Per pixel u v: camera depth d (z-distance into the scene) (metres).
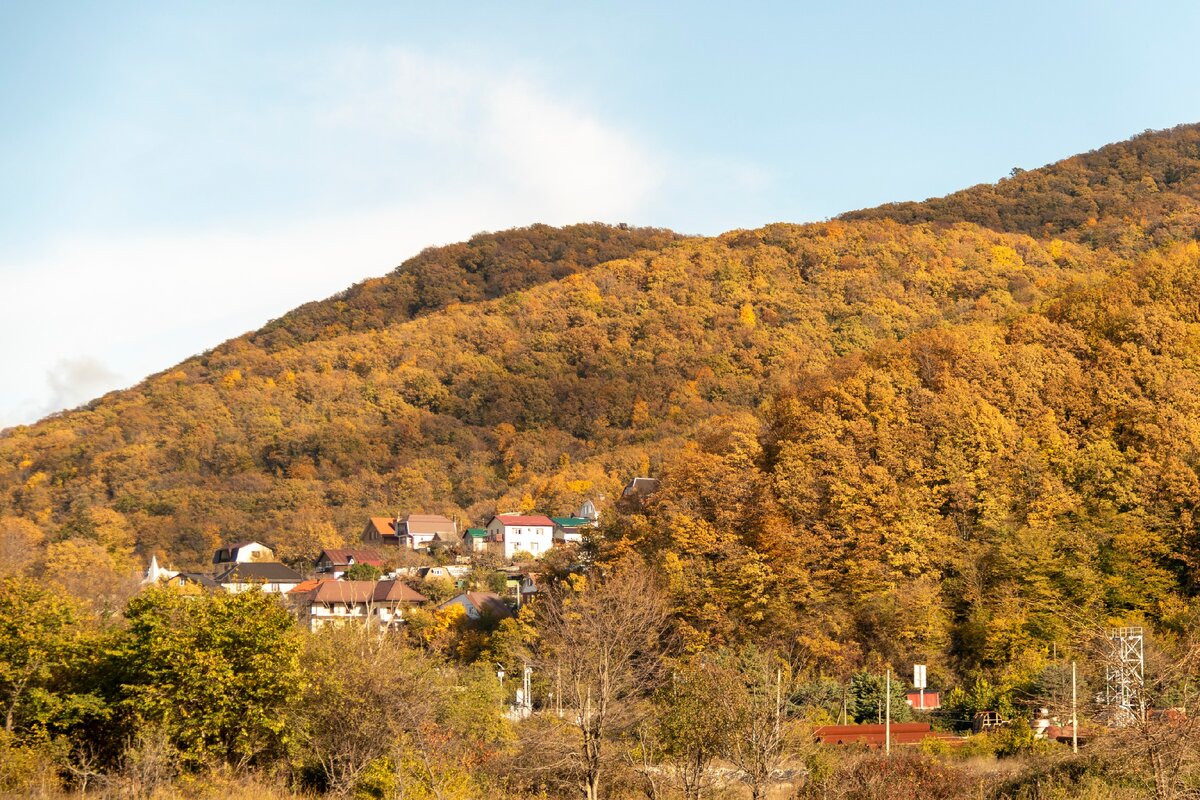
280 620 22.83
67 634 22.98
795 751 25.14
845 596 52.94
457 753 23.86
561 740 23.23
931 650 49.56
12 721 20.98
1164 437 58.22
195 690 21.42
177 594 23.22
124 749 20.14
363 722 21.62
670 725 22.36
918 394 64.88
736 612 51.69
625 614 29.86
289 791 21.50
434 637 64.69
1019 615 49.38
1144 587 50.38
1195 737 15.77
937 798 21.31
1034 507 56.28
